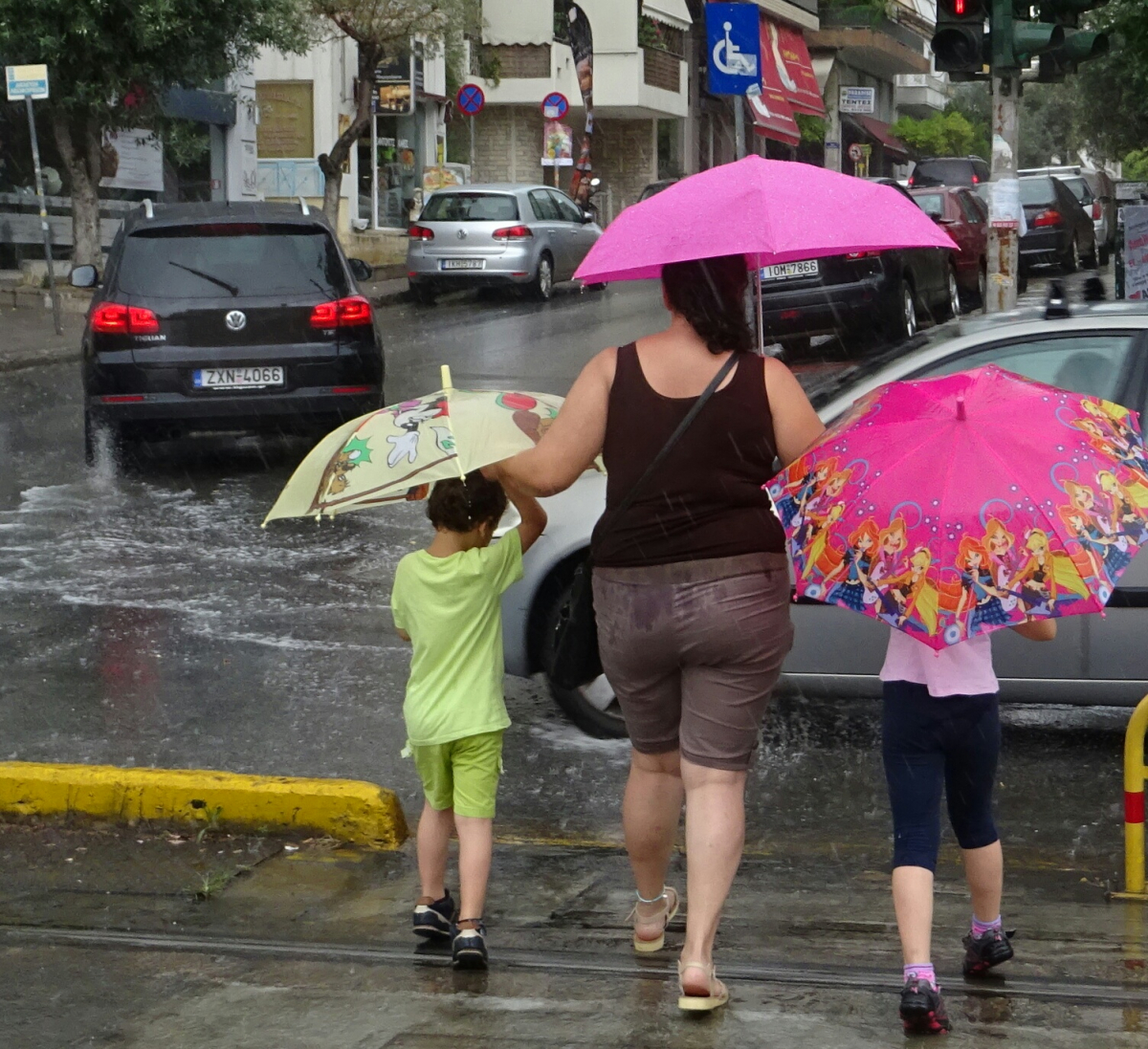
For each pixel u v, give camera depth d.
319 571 11.99
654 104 55.41
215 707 8.88
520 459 4.94
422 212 32.78
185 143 31.00
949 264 23.58
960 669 4.77
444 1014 4.89
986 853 5.04
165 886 6.30
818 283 19.48
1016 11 16.84
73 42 26.80
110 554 12.45
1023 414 4.46
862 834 7.04
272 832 6.87
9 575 11.78
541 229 32.88
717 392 4.75
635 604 4.82
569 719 8.45
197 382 14.81
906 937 4.69
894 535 4.34
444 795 5.59
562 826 7.14
